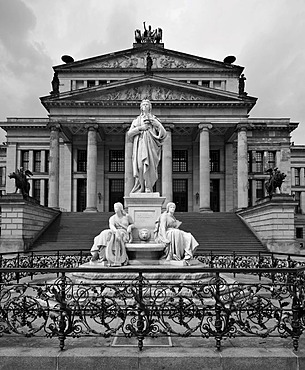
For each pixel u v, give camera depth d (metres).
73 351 6.20
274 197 38.53
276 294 7.00
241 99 53.75
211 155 64.31
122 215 11.73
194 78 64.25
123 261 10.63
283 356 6.01
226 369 5.94
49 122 53.78
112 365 5.95
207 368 5.95
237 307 6.69
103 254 10.77
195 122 54.12
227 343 6.62
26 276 16.48
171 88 54.81
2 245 35.97
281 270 6.31
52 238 39.22
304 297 6.66
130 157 53.34
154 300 6.57
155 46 64.56
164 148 53.72
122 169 64.31
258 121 64.62
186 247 11.05
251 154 65.25
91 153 53.81
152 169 12.61
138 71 63.75
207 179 53.41
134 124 12.84
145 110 12.86
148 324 6.34
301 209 79.19
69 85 64.19
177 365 5.94
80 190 63.50
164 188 52.97
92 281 10.08
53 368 5.95
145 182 12.58
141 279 6.48
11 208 37.25
